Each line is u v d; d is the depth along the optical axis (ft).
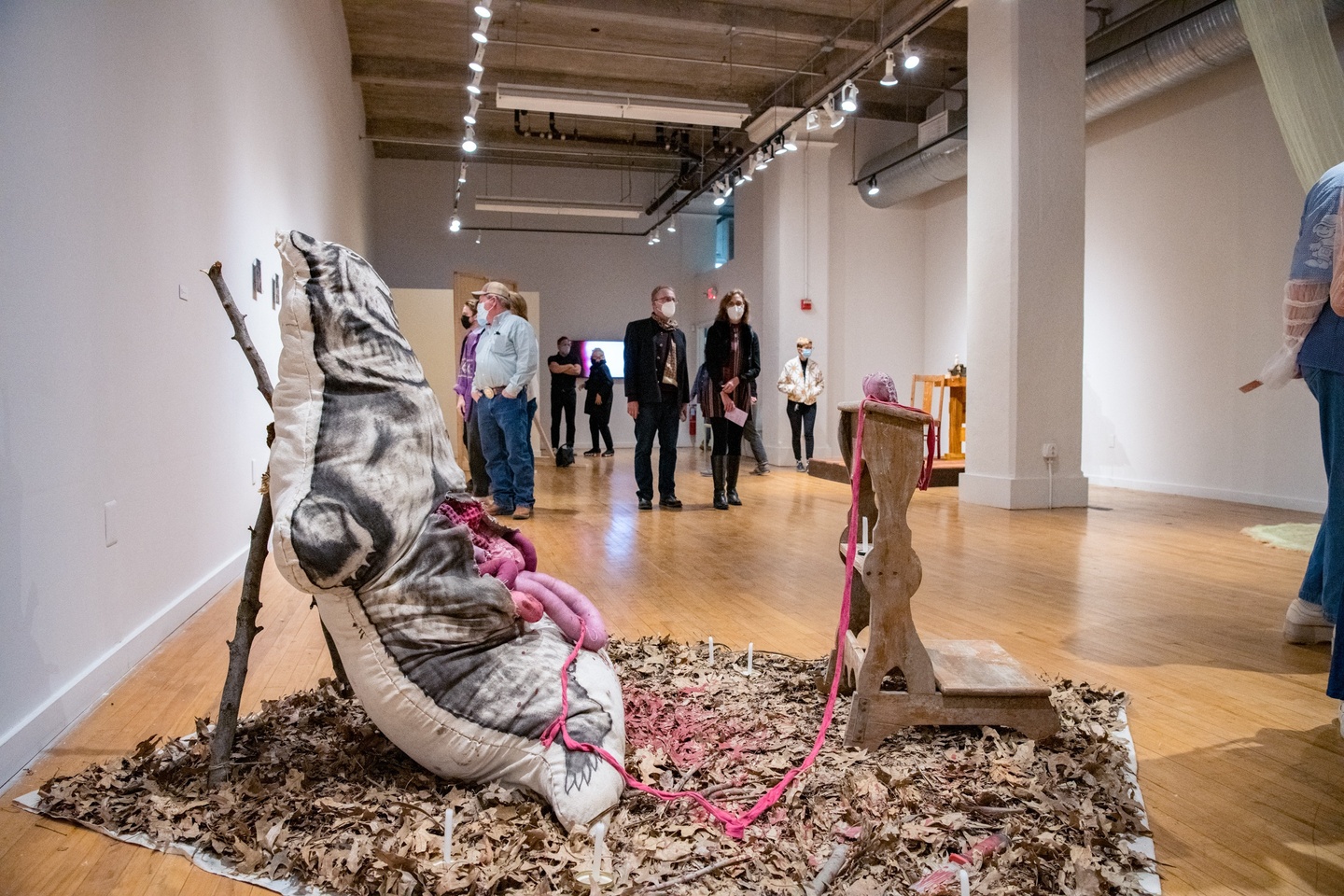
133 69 9.61
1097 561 15.26
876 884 4.90
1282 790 6.35
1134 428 27.45
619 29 31.48
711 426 22.89
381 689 5.98
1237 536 18.04
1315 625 10.02
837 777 6.23
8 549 6.55
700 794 5.96
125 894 4.92
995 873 4.92
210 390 12.73
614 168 51.93
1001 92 22.54
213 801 5.83
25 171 6.98
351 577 5.86
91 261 8.31
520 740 5.80
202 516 12.26
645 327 22.33
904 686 7.72
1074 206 22.72
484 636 6.12
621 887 4.84
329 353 6.22
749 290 44.93
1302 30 11.02
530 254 51.57
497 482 21.50
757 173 43.32
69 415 7.75
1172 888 5.04
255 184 15.90
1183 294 25.53
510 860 4.99
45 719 7.02
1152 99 26.43
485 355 20.85
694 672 8.84
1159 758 6.93
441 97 40.60
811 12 29.96
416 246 50.03
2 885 5.00
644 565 15.11
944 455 37.27
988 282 23.24
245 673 6.47
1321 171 11.05
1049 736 6.98
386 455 6.11
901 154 36.70
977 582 13.48
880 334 40.65
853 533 6.95
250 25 15.65
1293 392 22.21
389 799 5.84
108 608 8.66
